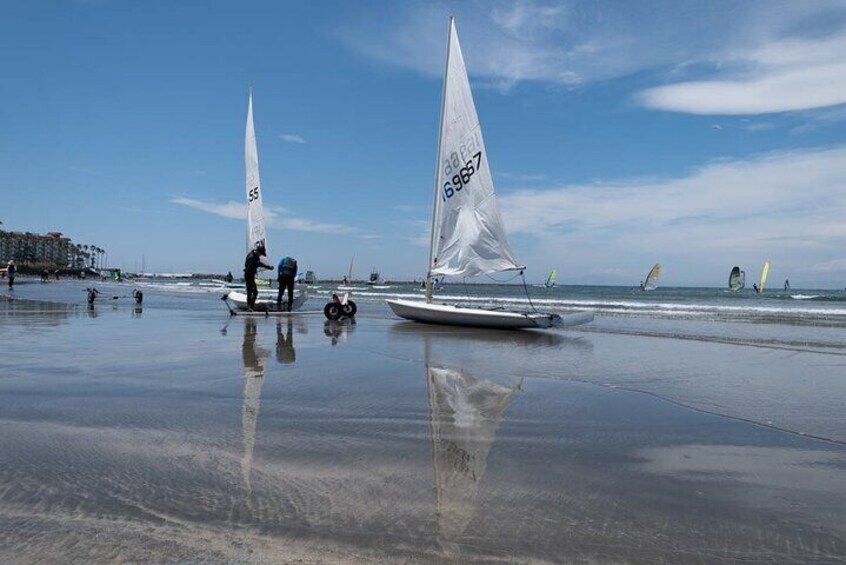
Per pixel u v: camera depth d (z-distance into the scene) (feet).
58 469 14.47
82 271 554.46
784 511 12.86
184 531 11.02
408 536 11.07
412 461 15.84
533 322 54.60
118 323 57.26
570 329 60.80
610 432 19.52
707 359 38.11
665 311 98.63
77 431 18.01
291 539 10.77
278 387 25.91
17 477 13.82
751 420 21.47
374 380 28.32
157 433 17.98
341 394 24.68
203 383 26.50
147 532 10.93
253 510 12.10
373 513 12.11
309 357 35.68
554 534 11.38
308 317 69.00
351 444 17.31
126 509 12.01
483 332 54.65
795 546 11.13
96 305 90.68
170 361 32.89
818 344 47.37
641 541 11.19
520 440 18.31
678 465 16.06
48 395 23.43
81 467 14.64
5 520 11.36
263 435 18.04
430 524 11.65
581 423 20.74
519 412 22.30
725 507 13.04
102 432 17.94
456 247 60.75
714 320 76.48
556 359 37.47
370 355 37.11
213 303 101.71
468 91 59.67
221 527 11.23
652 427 20.27
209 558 9.95
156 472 14.37
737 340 50.06
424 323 61.05
